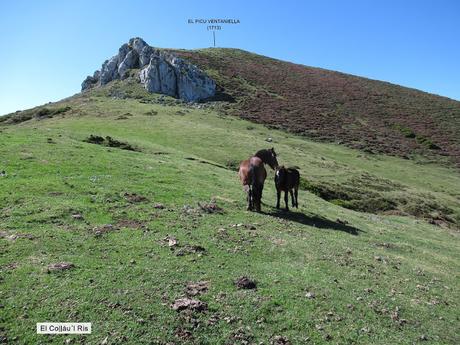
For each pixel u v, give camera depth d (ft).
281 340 29.81
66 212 48.85
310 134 228.84
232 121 223.51
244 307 33.04
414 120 286.25
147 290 33.42
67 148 86.28
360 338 31.78
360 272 45.60
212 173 93.50
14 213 46.60
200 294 34.04
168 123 181.68
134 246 42.04
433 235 89.71
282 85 335.88
